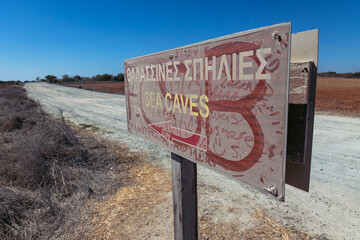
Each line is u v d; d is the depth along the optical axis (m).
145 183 3.73
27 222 2.67
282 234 2.46
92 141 6.21
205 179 3.85
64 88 39.31
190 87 1.27
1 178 3.56
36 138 4.75
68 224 2.72
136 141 6.23
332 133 6.46
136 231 2.60
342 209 2.89
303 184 0.94
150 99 1.75
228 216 2.80
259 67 0.86
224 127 1.07
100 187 3.58
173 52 1.38
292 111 0.91
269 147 0.87
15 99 16.48
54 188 3.46
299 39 0.90
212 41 1.08
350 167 4.16
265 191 0.91
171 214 2.87
